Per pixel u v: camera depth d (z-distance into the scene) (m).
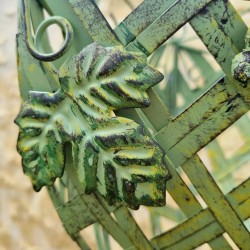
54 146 0.43
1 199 0.70
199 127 0.41
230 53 0.40
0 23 0.72
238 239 0.42
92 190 0.43
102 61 0.41
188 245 0.43
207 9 0.40
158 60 0.50
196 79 0.50
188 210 0.43
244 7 0.58
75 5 0.42
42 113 0.43
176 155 0.42
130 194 0.42
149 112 0.42
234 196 0.42
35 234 0.70
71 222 0.46
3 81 0.71
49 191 0.46
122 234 0.44
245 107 0.40
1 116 0.71
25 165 0.44
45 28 0.43
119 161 0.41
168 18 0.41
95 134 0.41
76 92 0.42
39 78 0.44
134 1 0.60
